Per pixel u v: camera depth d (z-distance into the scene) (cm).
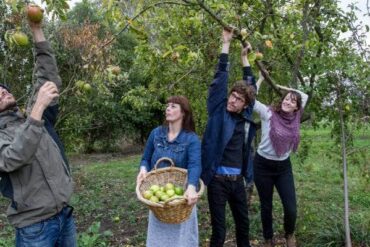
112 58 685
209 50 515
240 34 388
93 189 918
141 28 386
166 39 544
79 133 1479
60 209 289
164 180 375
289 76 557
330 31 548
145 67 733
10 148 261
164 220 351
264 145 438
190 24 480
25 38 287
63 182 292
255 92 394
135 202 753
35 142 262
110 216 667
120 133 1673
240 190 397
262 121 439
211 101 388
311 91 509
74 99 928
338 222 532
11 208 283
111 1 323
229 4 434
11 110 297
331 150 561
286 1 511
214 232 391
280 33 511
